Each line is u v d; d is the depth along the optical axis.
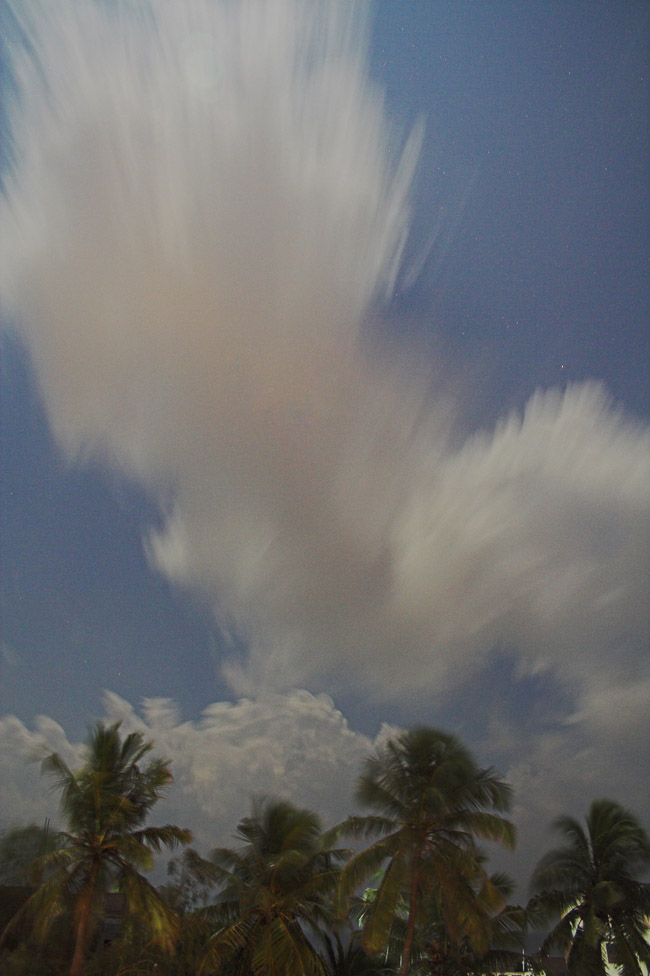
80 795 27.73
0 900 26.75
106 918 28.59
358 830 29.16
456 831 28.41
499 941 32.81
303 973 26.00
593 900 32.12
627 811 34.53
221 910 28.05
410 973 33.22
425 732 30.00
